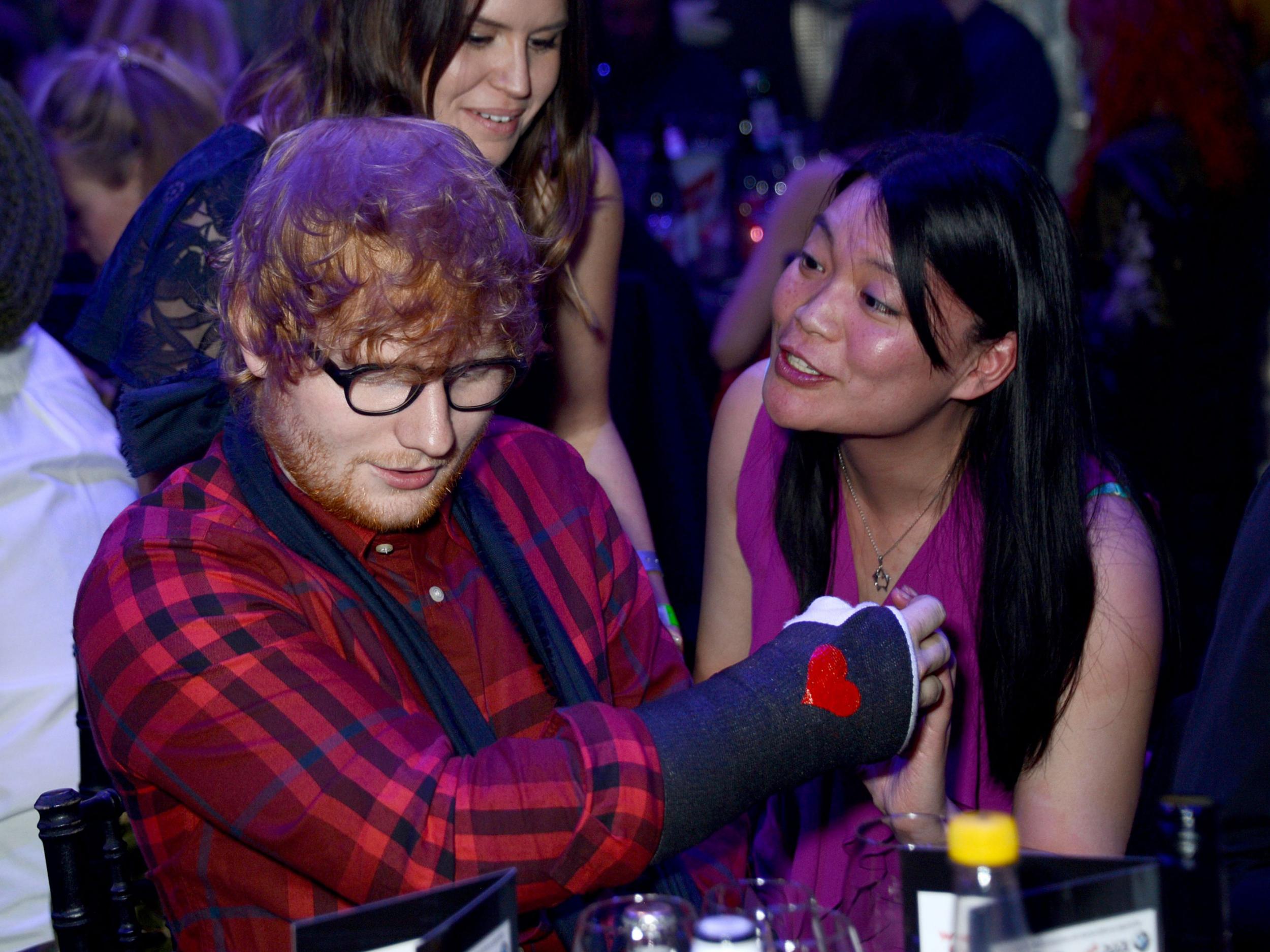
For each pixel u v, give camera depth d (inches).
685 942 30.9
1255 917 41.6
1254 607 45.7
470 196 38.7
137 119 86.0
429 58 57.3
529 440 51.7
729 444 62.4
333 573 42.5
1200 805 32.7
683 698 38.9
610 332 75.4
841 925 32.4
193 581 39.6
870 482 56.2
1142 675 51.9
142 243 57.1
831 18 163.6
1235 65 109.0
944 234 47.6
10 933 53.3
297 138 40.6
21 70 148.3
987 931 29.5
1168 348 109.7
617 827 36.3
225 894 40.3
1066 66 168.9
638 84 129.0
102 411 61.9
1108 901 30.6
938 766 47.2
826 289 49.4
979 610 53.9
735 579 63.6
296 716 37.8
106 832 45.0
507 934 30.3
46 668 54.3
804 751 38.4
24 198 56.1
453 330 37.1
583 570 49.7
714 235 125.3
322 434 38.9
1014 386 51.6
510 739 38.9
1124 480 53.8
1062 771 52.5
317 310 36.5
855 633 40.0
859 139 100.8
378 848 36.4
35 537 54.6
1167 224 107.7
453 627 44.9
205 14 115.5
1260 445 118.9
